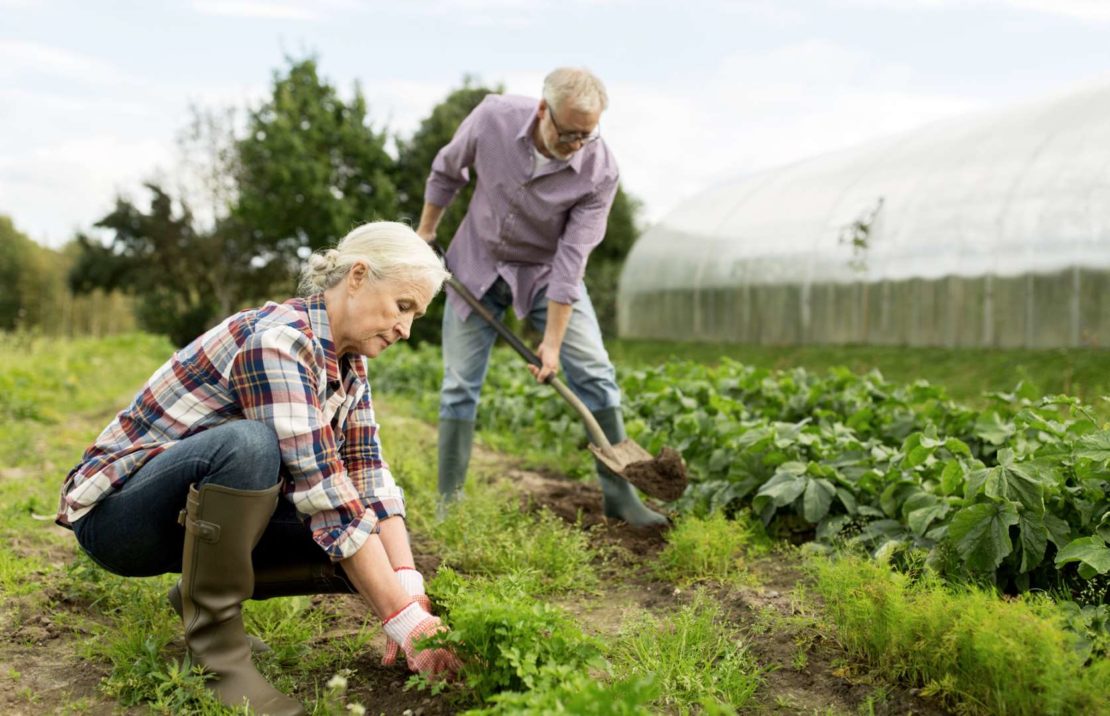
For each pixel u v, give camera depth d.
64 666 2.40
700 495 3.91
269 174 22.77
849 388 5.41
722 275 16.16
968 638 2.10
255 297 32.34
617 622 2.82
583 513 4.05
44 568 3.05
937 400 4.63
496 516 3.63
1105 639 2.09
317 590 2.35
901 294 12.69
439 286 2.20
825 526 3.40
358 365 2.30
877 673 2.29
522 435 6.41
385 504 2.38
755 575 3.11
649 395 5.53
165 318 30.27
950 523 2.66
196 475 2.06
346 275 2.15
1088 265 10.38
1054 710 1.89
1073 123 11.67
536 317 3.94
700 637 2.50
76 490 2.13
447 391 3.94
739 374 6.33
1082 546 2.40
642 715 1.72
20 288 47.62
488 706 2.09
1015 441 3.71
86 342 16.88
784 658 2.44
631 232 29.59
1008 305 11.22
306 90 23.41
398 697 2.26
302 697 2.28
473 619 2.08
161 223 31.84
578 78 3.27
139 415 2.19
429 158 23.47
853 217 13.72
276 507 2.26
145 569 2.29
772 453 3.74
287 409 2.08
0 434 6.33
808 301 14.29
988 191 11.87
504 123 3.61
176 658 2.36
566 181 3.63
